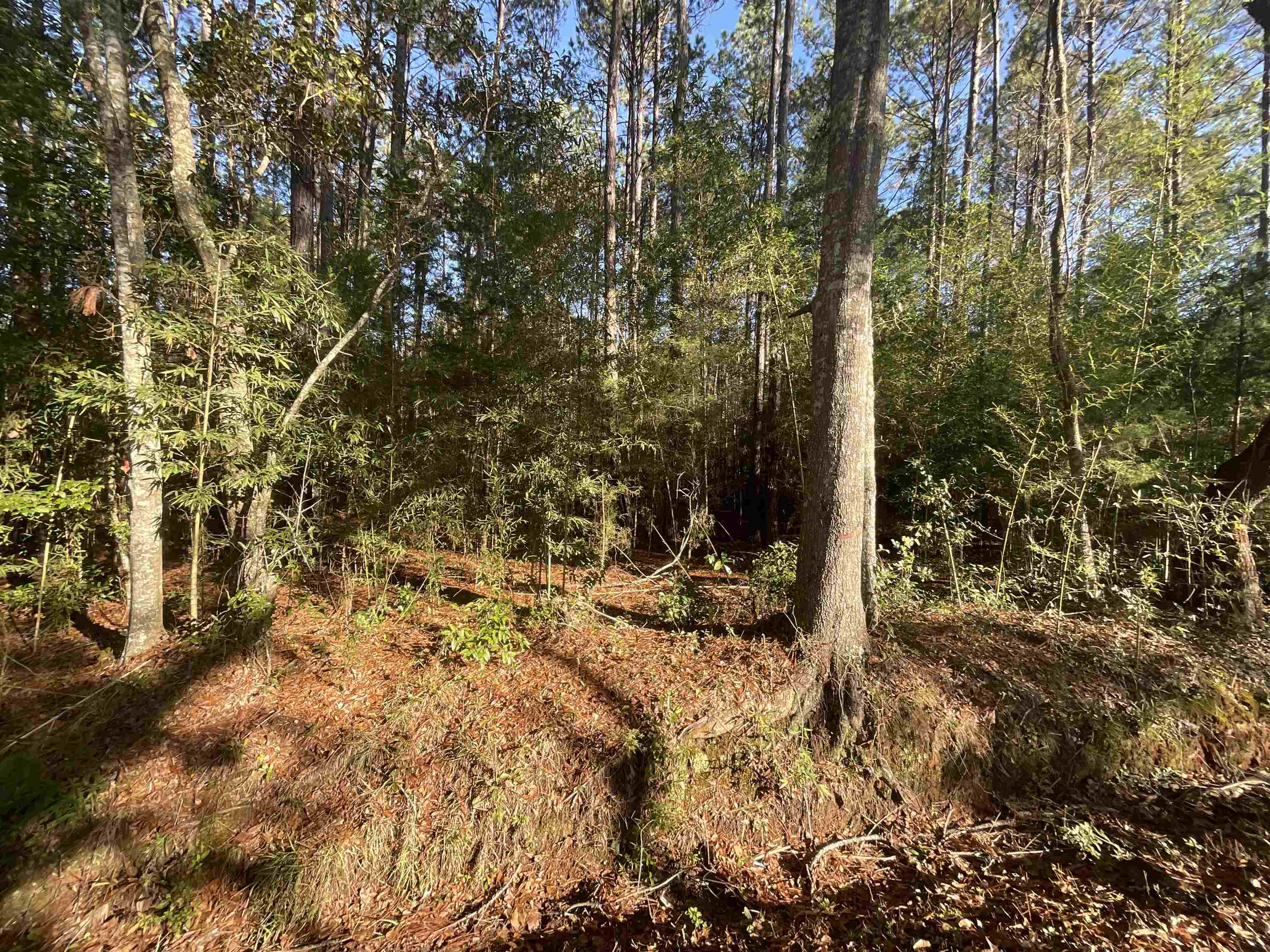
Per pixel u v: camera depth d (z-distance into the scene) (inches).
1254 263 287.6
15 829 127.2
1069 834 155.3
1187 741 187.5
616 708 172.2
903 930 130.4
